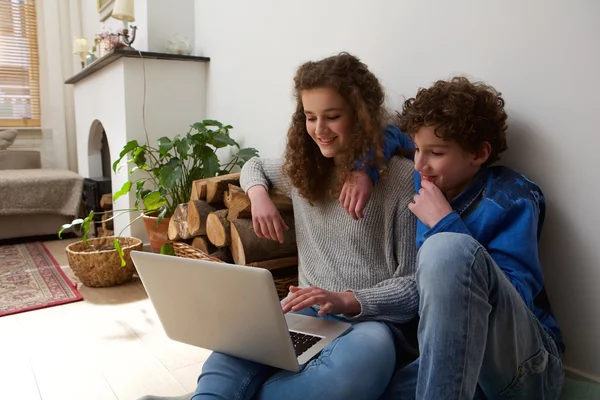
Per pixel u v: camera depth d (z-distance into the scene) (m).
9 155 3.85
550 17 1.05
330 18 1.70
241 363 0.95
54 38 4.39
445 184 1.02
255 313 0.85
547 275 1.11
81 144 3.81
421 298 0.80
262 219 1.30
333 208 1.23
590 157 1.01
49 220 3.37
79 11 4.51
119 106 2.67
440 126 0.96
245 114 2.34
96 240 2.46
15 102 4.39
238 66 2.37
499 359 0.83
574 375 1.07
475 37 1.21
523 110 1.12
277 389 0.88
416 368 0.97
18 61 4.37
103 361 1.51
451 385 0.75
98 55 3.75
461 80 1.05
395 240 1.14
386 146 1.16
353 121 1.16
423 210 0.99
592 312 1.04
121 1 2.58
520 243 0.95
